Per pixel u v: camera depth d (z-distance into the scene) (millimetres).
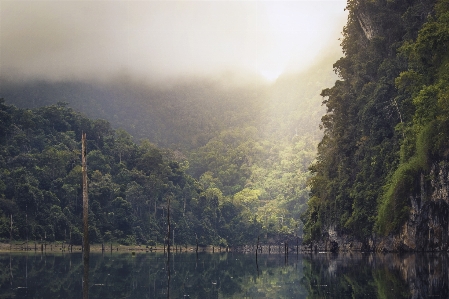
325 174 128125
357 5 124688
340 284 61031
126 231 186750
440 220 90188
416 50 91000
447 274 64562
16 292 57938
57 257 117688
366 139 110500
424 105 85625
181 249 192750
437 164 86938
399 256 91375
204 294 59312
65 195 176000
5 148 182250
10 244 148750
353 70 127562
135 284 66562
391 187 93938
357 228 108250
